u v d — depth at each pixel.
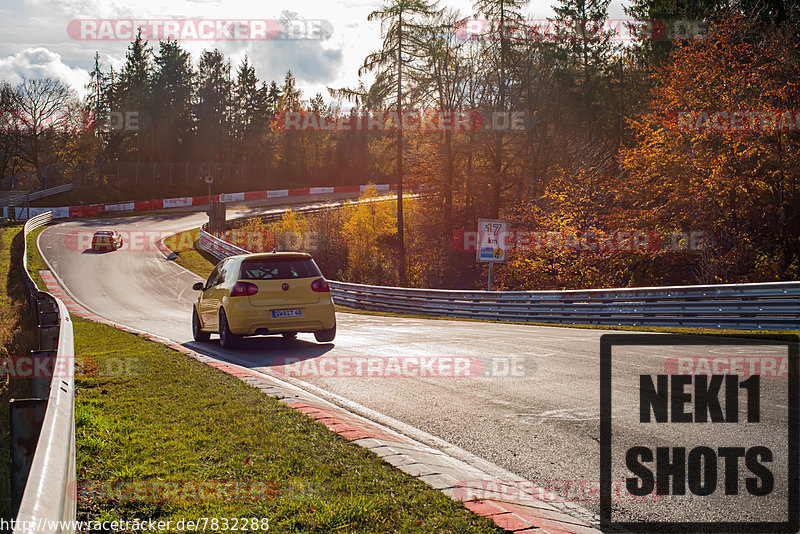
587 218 38.72
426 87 49.91
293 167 127.75
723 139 31.98
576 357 11.39
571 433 6.59
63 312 10.84
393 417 7.50
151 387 8.67
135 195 100.38
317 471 5.07
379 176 129.00
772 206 31.23
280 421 6.65
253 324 13.85
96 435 6.12
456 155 59.00
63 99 100.38
